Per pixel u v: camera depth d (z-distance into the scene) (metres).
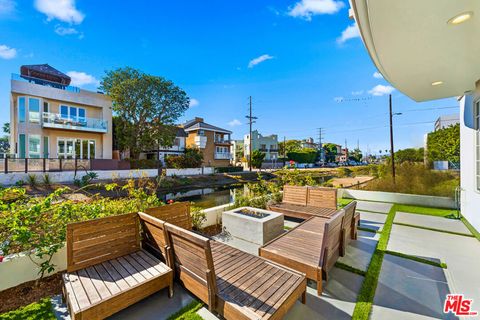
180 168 20.80
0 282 2.25
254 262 2.49
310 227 3.74
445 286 2.55
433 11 1.95
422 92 4.50
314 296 2.35
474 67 3.22
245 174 24.14
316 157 47.88
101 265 2.36
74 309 1.67
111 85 18.59
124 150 19.67
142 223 2.85
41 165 12.99
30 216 2.41
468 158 5.04
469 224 4.91
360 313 2.06
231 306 1.72
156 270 2.26
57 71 18.03
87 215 3.02
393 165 9.17
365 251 3.49
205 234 4.19
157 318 1.98
